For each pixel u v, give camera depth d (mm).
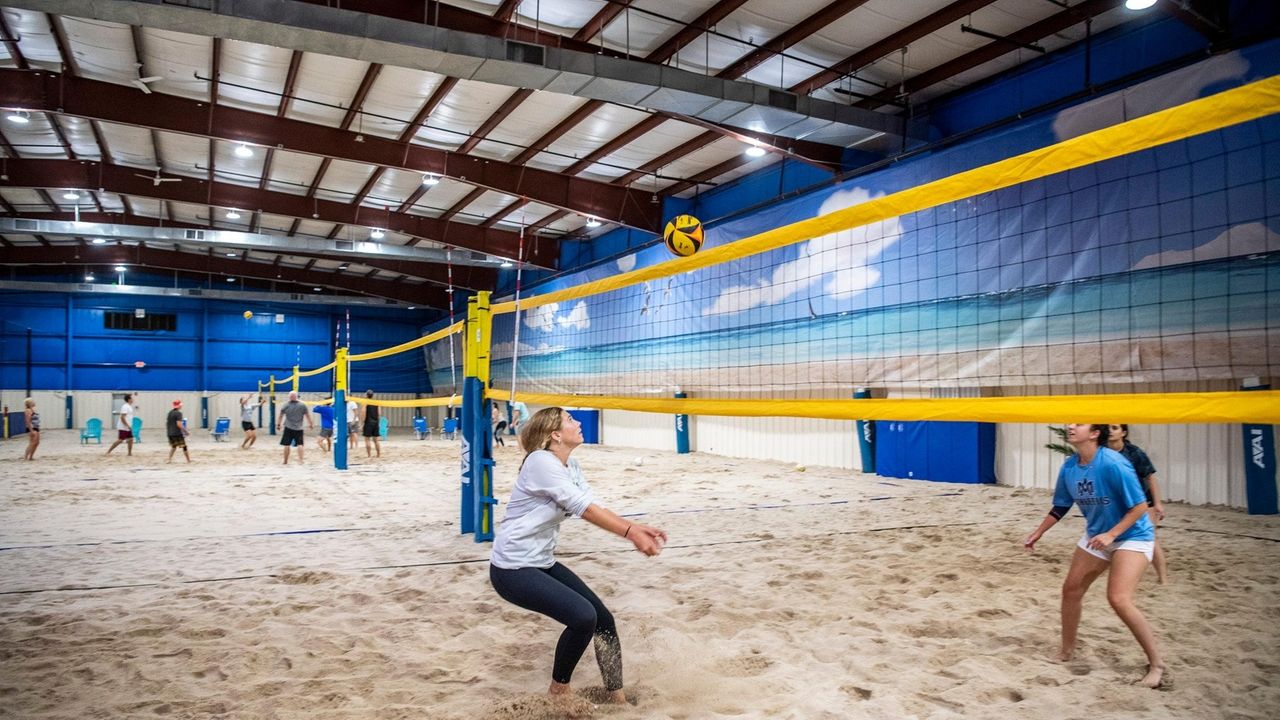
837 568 4797
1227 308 6891
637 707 2621
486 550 5465
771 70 9961
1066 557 5059
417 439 22703
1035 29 8672
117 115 11109
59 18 9188
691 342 14391
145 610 3922
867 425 11297
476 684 2877
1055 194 8391
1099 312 7906
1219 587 4219
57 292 26641
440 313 31406
